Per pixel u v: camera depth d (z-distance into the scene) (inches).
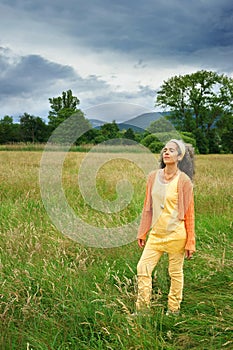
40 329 118.6
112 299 133.2
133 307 128.2
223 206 272.7
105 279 141.6
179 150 132.0
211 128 2212.1
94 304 129.2
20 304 128.0
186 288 153.1
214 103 2175.2
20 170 414.6
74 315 124.1
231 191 312.0
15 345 112.0
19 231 183.6
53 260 164.7
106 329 109.5
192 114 2186.3
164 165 137.3
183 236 133.0
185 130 2129.7
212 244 193.0
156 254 136.2
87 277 148.6
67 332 117.8
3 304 130.3
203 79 2161.7
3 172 397.1
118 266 168.6
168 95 2196.1
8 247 171.2
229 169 531.5
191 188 132.0
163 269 159.9
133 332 113.7
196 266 169.3
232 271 158.1
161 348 108.8
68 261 169.2
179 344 115.6
